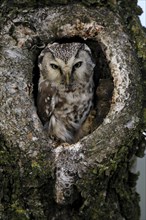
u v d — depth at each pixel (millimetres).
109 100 5906
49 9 5582
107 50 5543
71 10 5570
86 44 6258
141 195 6500
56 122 6254
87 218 5266
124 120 5336
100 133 5285
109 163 5227
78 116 6363
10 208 5180
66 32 5617
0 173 5230
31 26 5566
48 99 6254
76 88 6293
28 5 5570
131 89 5434
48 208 5281
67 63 6102
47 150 5242
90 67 6289
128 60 5500
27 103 5379
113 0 5602
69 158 5211
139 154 5594
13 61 5469
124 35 5551
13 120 5289
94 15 5551
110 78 5996
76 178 5191
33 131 5293
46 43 5773
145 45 5574
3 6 5574
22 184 5219
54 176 5207
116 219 5395
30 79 5516
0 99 5328
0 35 5516
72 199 5250
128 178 5652
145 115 5441
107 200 5340
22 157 5219
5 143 5262
